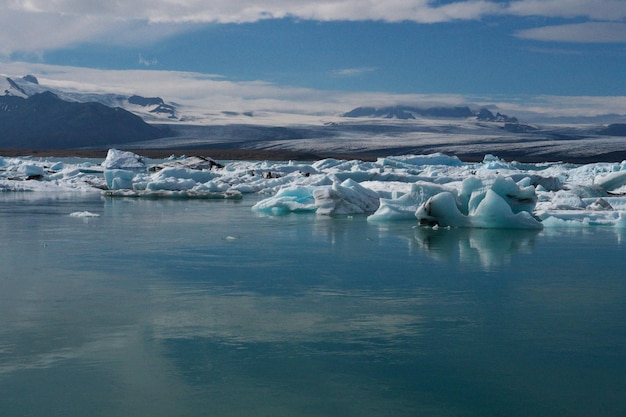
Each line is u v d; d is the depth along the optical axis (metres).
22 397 4.23
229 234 12.26
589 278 7.96
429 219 13.59
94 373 4.63
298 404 4.15
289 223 14.42
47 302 6.59
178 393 4.30
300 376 4.59
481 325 5.82
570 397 4.27
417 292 7.13
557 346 5.23
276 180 30.25
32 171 34.53
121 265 8.77
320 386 4.43
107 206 19.42
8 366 4.75
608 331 5.64
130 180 28.42
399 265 8.84
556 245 10.84
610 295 7.00
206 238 11.67
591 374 4.64
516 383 4.49
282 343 5.28
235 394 4.29
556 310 6.36
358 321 5.93
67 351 5.07
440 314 6.19
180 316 6.07
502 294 7.05
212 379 4.53
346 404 4.16
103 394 4.28
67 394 4.28
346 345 5.24
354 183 18.52
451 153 196.75
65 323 5.82
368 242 11.17
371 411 4.06
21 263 8.91
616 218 14.57
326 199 16.88
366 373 4.65
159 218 15.59
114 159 51.25
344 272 8.31
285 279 7.83
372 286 7.45
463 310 6.34
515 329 5.70
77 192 26.72
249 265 8.80
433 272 8.34
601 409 4.09
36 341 5.31
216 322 5.88
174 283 7.57
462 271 8.42
